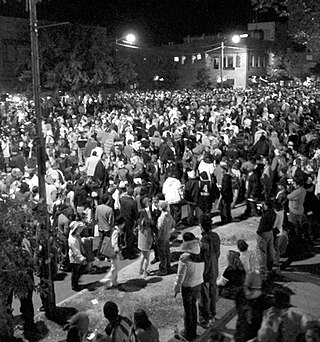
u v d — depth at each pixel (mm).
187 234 8414
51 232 9977
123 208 12617
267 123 25891
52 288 9578
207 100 41219
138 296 10406
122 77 38844
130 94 45219
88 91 37844
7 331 7363
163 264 11461
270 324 7445
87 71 37156
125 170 15555
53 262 9758
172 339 8727
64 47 36312
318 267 11695
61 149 17938
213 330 8953
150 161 17469
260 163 16875
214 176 14859
